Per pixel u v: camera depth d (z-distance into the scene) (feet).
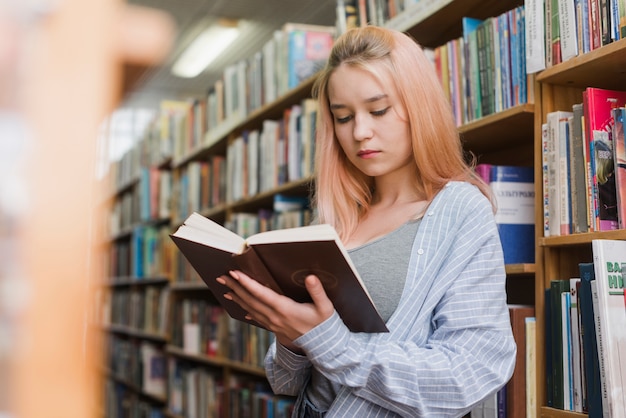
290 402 8.36
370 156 3.84
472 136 5.81
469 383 3.22
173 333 13.88
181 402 13.01
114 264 20.22
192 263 3.50
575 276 4.83
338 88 3.88
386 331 3.25
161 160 15.88
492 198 3.99
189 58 21.65
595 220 4.34
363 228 4.06
